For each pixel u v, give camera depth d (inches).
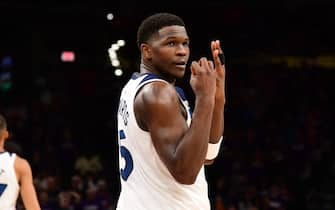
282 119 933.2
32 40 966.4
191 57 869.8
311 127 908.6
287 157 852.6
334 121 934.4
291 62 1018.1
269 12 988.6
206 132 167.5
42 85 956.0
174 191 177.0
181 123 172.1
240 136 883.4
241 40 968.9
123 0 800.9
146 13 824.9
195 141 166.1
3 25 960.3
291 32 1016.9
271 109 948.6
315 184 833.5
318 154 862.5
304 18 1013.2
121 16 753.6
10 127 848.3
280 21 1002.7
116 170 804.6
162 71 183.6
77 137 860.0
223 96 199.9
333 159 860.6
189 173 167.6
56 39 968.9
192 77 172.1
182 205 177.5
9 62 968.9
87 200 634.8
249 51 988.6
